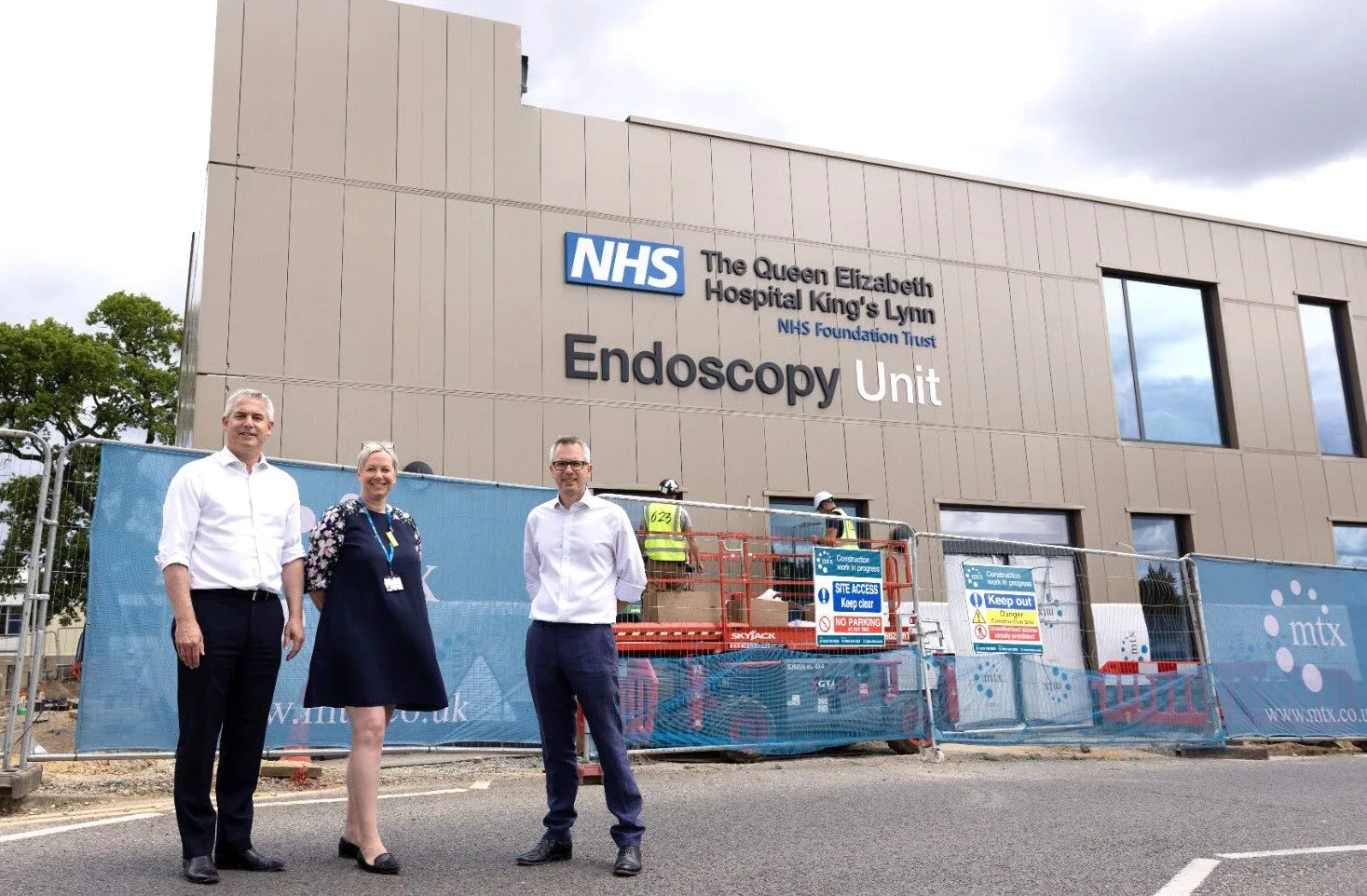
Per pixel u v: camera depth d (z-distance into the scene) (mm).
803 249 14031
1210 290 16641
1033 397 14898
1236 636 10531
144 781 6707
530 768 7688
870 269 14352
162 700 6328
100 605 6230
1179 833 5043
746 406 13289
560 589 4418
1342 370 17453
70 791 6301
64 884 3732
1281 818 5590
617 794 4184
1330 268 17469
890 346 14227
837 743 8461
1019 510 14625
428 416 11695
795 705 8359
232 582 4031
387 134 12086
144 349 29703
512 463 11977
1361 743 11359
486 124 12602
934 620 11305
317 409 11227
